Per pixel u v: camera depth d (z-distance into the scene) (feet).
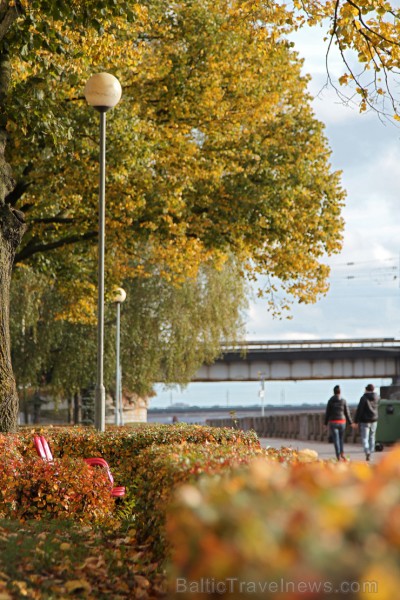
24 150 80.18
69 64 73.82
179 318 158.81
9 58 63.72
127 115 83.51
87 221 89.30
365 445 92.89
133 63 78.28
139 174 86.63
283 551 7.77
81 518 36.55
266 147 99.35
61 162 81.82
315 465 15.26
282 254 98.02
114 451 49.01
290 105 104.22
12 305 139.74
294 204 99.30
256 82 96.78
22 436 47.60
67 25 69.05
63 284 101.91
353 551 7.78
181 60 91.09
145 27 87.71
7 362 53.67
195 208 96.27
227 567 7.93
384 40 53.62
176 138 90.94
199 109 92.99
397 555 7.77
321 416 155.43
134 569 25.27
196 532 8.82
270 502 9.14
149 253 149.07
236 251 98.32
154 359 158.40
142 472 30.58
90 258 100.89
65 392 164.04
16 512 35.65
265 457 23.68
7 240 55.98
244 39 92.12
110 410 180.45
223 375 300.40
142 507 29.94
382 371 314.76
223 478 14.06
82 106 82.69
